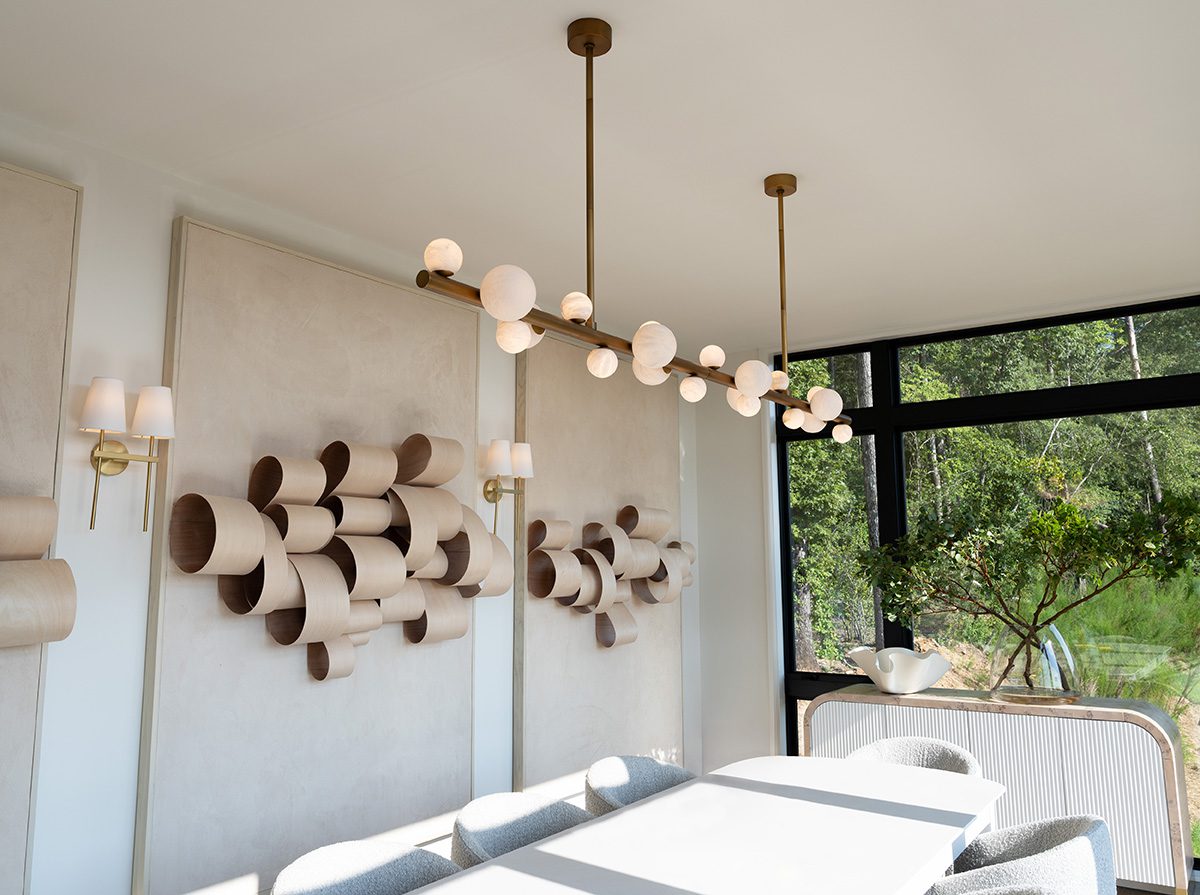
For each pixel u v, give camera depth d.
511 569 3.96
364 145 2.89
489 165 3.03
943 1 2.16
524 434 4.36
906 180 3.14
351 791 3.36
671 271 4.10
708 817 2.53
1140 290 4.35
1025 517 4.67
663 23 2.24
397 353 3.71
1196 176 3.11
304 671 3.24
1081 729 3.91
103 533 2.76
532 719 4.23
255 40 2.31
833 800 2.70
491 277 1.84
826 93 2.58
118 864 2.73
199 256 3.04
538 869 2.10
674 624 5.33
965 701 4.18
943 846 2.27
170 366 2.94
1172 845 3.69
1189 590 4.23
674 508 5.43
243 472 3.11
